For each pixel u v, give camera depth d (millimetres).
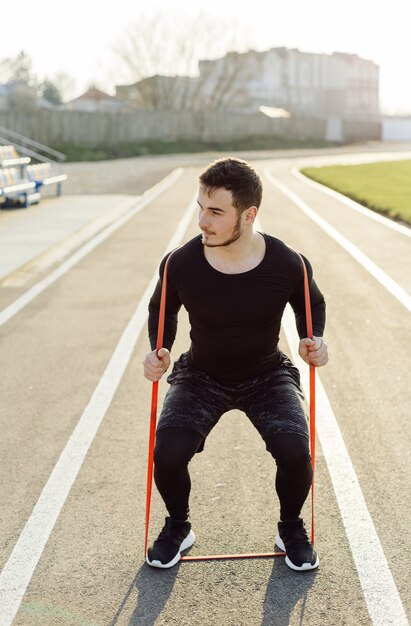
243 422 5027
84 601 3092
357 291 8820
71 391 5703
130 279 9766
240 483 4125
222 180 2881
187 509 3402
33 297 8875
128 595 3127
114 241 12977
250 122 61688
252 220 2982
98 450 4605
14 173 18797
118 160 44531
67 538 3586
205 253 3072
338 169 32719
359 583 3172
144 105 69688
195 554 3424
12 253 11836
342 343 6805
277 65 98938
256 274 3039
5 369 6262
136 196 21656
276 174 30562
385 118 80125
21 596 3133
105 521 3742
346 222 15094
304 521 3699
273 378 3279
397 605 3018
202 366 3277
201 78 71000
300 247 11945
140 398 5531
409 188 22328
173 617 2979
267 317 3109
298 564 3248
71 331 7402
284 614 2979
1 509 3871
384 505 3848
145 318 7832
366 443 4625
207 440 4730
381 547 3449
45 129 46844
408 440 4664
